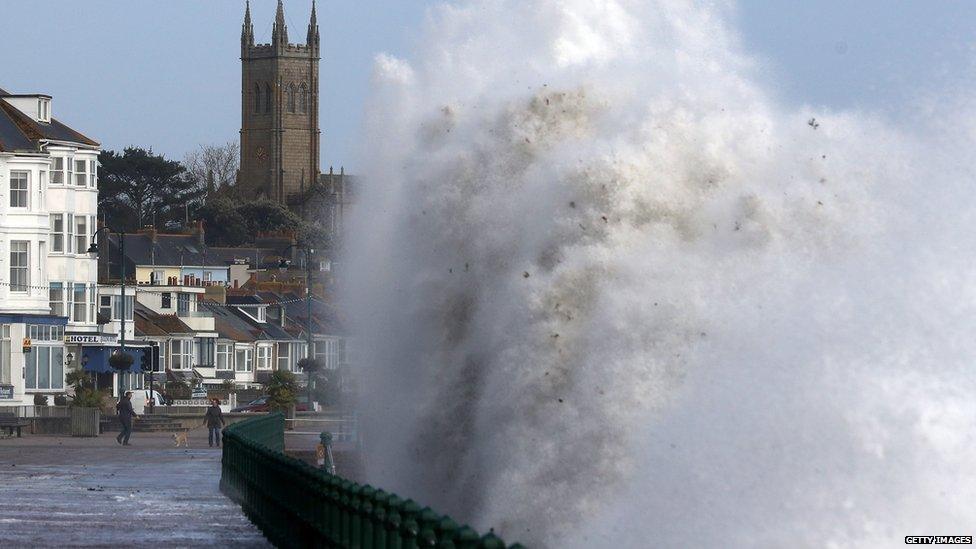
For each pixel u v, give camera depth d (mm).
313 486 26406
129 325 167125
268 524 34375
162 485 52938
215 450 81375
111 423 110438
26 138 125000
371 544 20156
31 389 122312
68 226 133000
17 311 121500
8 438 95562
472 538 15047
